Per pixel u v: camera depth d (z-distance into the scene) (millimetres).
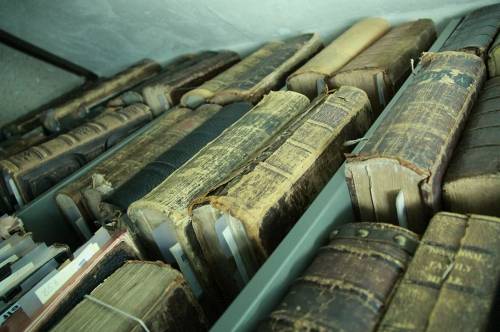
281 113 615
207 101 777
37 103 1291
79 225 664
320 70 683
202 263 513
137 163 646
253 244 440
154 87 908
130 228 515
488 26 612
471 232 345
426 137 431
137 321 372
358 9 815
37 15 1058
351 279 338
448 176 418
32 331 382
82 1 971
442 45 633
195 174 522
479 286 307
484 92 532
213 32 1009
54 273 406
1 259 473
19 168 737
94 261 436
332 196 434
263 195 450
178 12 953
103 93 1117
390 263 347
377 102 639
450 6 744
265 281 367
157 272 421
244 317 344
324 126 537
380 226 387
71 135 833
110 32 1106
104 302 398
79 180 669
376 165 419
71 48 1220
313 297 334
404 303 313
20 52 1213
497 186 386
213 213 450
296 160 490
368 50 714
